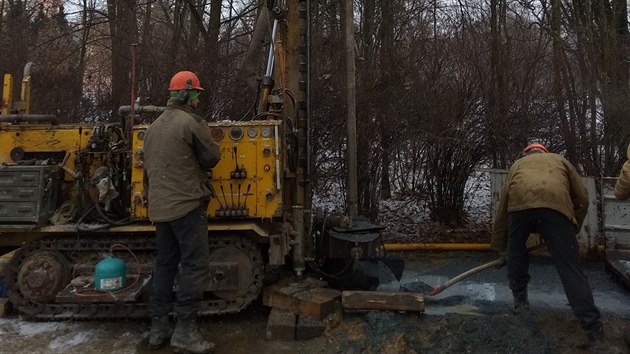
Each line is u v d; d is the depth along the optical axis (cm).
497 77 759
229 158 428
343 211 704
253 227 424
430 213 799
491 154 759
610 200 629
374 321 411
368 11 905
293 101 488
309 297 421
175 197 370
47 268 435
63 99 918
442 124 745
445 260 657
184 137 373
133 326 434
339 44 775
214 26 1023
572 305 380
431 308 463
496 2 935
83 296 405
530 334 390
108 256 443
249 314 458
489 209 794
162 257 387
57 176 449
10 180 427
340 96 737
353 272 494
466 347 378
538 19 957
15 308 449
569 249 384
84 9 1242
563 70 784
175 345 375
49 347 390
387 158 764
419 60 786
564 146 760
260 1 593
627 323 429
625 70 820
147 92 843
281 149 438
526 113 746
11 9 1225
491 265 463
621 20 922
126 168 450
